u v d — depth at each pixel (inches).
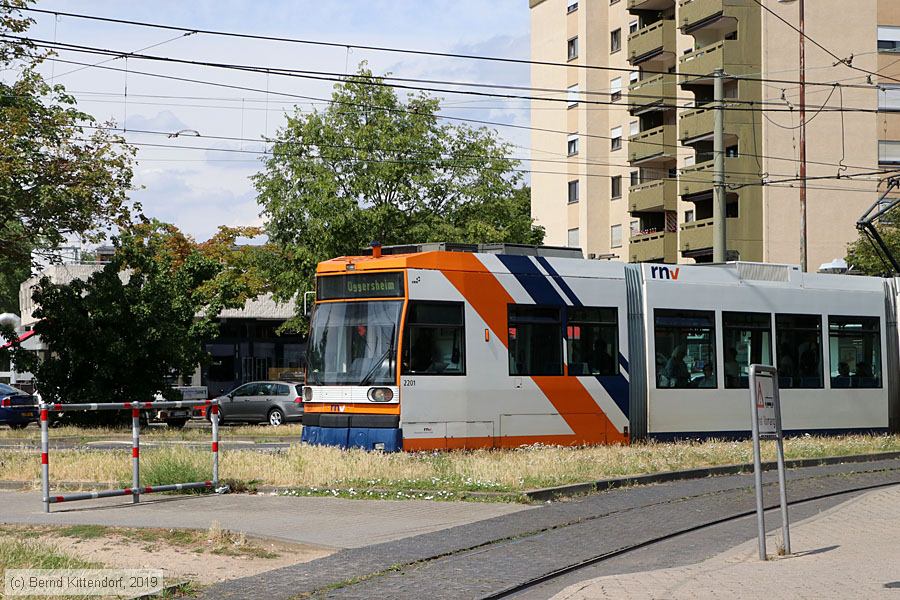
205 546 458.6
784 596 342.6
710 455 814.5
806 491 671.1
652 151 2281.0
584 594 352.5
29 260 1403.8
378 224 1822.1
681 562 436.5
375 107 1872.5
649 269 936.9
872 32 2032.5
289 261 1887.3
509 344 844.6
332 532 496.7
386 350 796.6
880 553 433.1
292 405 1600.6
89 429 1339.8
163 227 2237.9
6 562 397.7
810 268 2027.6
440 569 414.9
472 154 1946.4
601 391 892.0
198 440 1133.1
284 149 1867.6
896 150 2044.8
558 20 2576.3
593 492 644.7
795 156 2027.6
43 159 1310.3
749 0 2039.9
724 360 973.8
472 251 847.1
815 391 1029.8
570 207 2546.8
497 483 639.8
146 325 1446.9
